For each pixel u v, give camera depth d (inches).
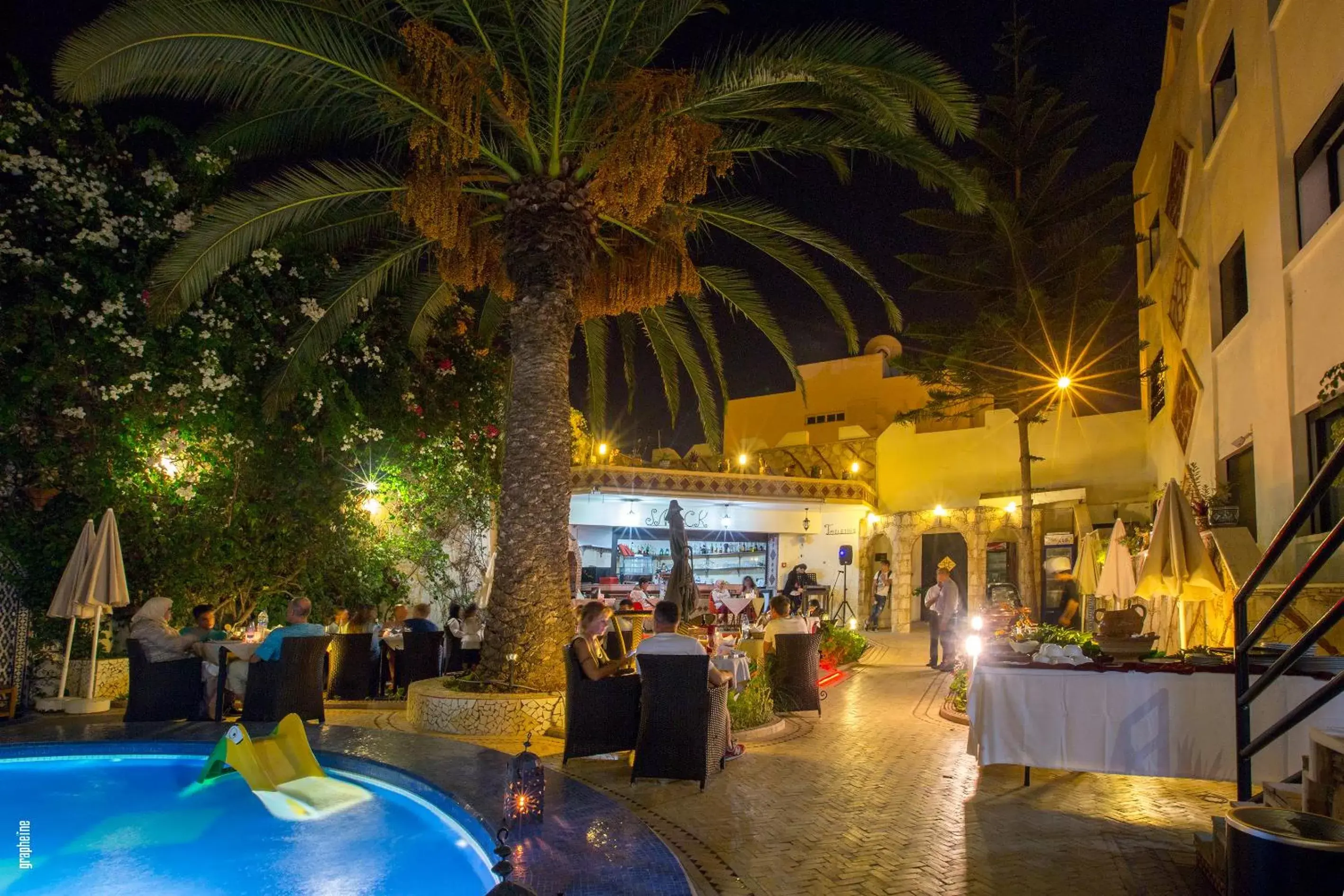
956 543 1054.4
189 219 435.5
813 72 324.2
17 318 377.4
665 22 362.9
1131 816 230.4
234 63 332.5
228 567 465.4
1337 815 149.6
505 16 349.1
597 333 570.6
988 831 214.5
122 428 414.9
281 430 486.3
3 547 379.2
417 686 355.3
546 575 356.5
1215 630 446.9
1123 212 723.4
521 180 373.1
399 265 466.6
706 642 425.7
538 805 181.5
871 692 472.7
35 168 390.3
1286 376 399.5
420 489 575.2
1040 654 269.3
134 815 217.2
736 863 187.8
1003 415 995.9
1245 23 456.1
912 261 792.9
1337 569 358.3
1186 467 615.2
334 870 180.1
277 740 247.4
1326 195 368.8
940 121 330.6
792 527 1058.1
